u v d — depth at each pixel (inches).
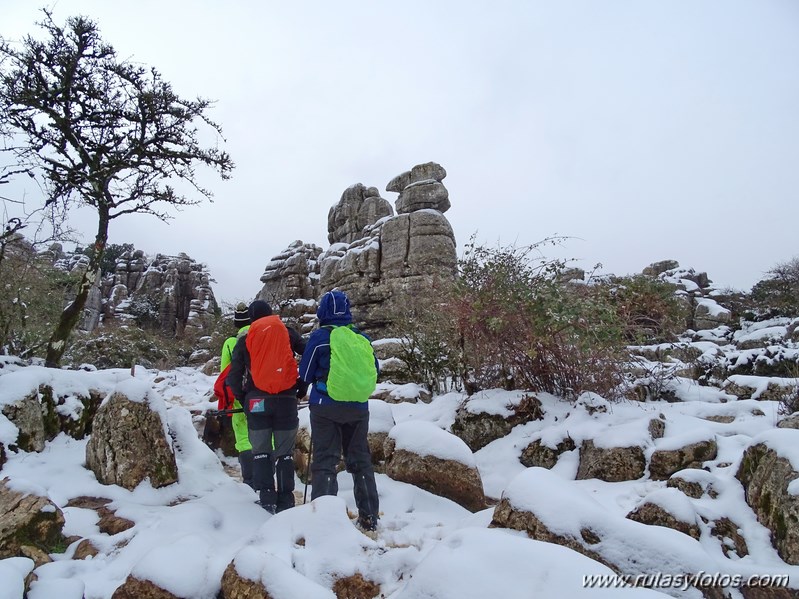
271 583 117.9
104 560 152.8
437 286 345.4
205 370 611.5
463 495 202.1
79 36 318.0
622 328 286.0
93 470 206.2
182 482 210.7
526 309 274.8
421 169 603.2
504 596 104.5
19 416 216.8
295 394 199.8
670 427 238.5
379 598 131.6
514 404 264.5
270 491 187.5
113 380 275.1
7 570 123.4
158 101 334.3
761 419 242.4
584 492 155.4
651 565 126.0
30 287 336.2
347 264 583.8
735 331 778.8
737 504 163.8
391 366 391.5
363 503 175.9
